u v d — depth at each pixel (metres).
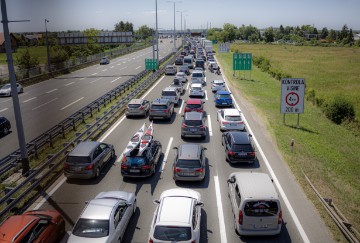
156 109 28.36
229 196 15.47
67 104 35.72
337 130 30.91
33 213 12.46
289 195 15.77
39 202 15.31
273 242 12.26
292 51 131.38
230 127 25.42
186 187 16.69
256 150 21.91
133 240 12.46
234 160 19.08
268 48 146.38
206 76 57.62
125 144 22.86
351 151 25.19
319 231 12.90
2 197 14.41
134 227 13.29
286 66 79.69
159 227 11.11
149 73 59.28
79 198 15.68
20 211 14.53
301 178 17.78
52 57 71.31
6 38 16.66
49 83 51.44
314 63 87.50
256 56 96.94
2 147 22.86
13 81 16.88
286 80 27.72
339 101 34.53
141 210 14.59
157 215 11.63
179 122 28.77
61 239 12.58
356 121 33.94
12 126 27.98
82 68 72.19
